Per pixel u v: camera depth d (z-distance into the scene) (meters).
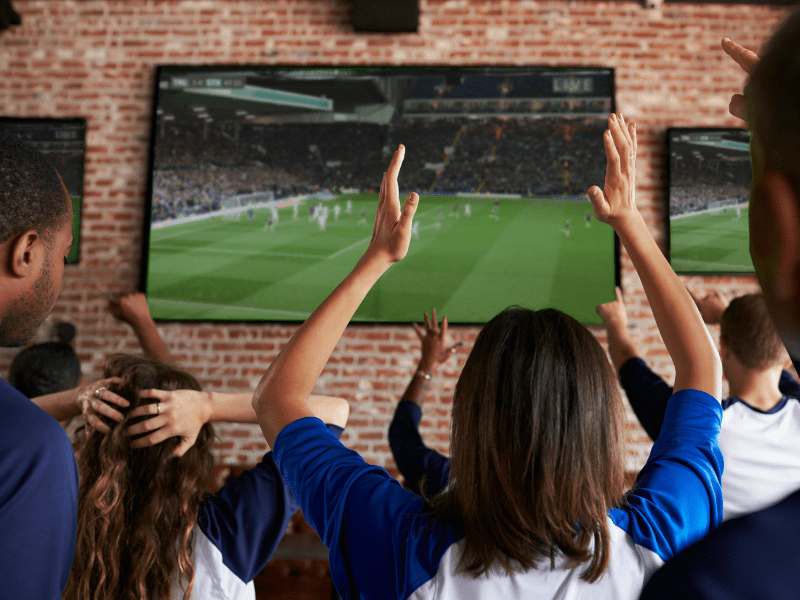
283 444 0.69
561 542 0.61
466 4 3.55
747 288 3.39
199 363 3.38
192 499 0.92
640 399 1.20
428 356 1.52
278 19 3.57
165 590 0.87
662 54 3.52
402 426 1.22
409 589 0.60
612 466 0.68
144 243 3.40
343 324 0.75
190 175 3.45
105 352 3.37
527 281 3.37
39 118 3.50
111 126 3.53
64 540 0.62
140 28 3.58
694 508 0.65
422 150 3.46
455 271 3.38
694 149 3.44
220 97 3.49
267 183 3.46
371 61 3.54
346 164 3.46
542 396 0.65
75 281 3.42
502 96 3.47
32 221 0.69
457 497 0.65
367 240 3.44
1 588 0.56
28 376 1.89
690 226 3.41
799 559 0.28
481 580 0.60
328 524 0.63
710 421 0.73
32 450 0.60
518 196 3.42
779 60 0.25
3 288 0.68
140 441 0.90
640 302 3.36
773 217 0.25
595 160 3.43
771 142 0.26
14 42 3.57
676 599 0.28
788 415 1.39
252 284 3.41
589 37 3.53
